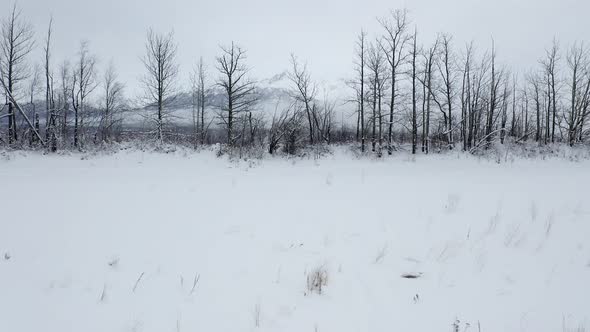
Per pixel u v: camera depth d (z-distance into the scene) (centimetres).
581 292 412
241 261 486
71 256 478
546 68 3372
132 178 1298
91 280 416
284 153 2595
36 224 607
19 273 421
